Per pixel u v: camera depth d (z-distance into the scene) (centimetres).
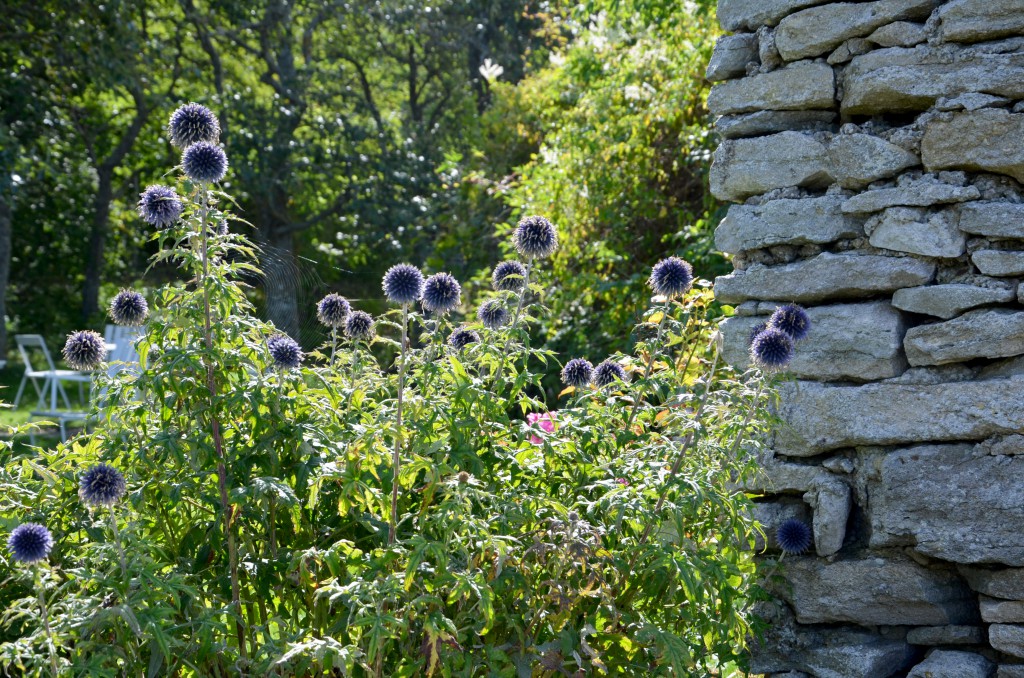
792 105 328
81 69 1614
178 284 256
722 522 299
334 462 262
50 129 1716
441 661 240
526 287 297
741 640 292
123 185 2120
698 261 606
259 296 757
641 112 743
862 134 312
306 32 2156
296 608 283
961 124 293
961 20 292
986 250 292
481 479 279
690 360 373
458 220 1132
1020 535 288
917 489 302
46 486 274
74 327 1950
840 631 324
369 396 327
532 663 259
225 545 273
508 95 1241
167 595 240
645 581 289
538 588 272
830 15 316
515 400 297
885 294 315
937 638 308
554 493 306
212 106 1831
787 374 311
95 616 224
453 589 243
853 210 314
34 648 246
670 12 735
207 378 258
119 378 261
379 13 2167
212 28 1892
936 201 298
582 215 761
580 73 866
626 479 281
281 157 1792
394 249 1792
